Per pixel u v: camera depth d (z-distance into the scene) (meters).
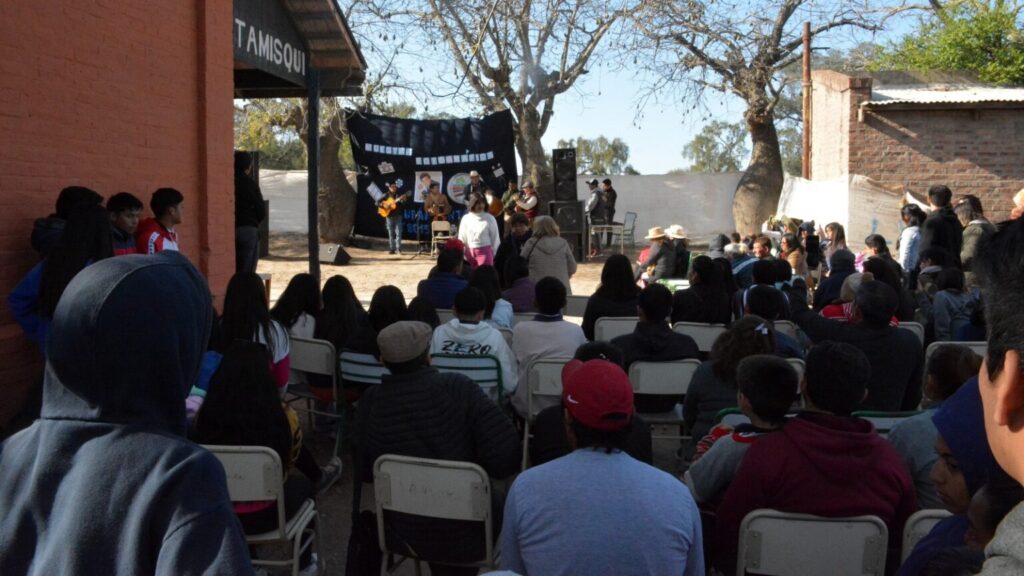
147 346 1.38
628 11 20.00
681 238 10.66
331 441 6.02
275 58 8.72
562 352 5.33
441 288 7.20
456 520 3.32
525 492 2.32
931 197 8.56
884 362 4.68
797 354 5.21
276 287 15.79
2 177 4.86
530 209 18.84
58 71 5.27
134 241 5.54
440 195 20.70
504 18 19.81
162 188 5.89
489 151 21.45
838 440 2.88
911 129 17.22
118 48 5.85
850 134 17.44
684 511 2.29
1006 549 0.87
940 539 1.86
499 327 6.12
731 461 3.21
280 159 33.03
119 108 5.88
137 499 1.32
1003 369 0.90
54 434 1.38
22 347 5.02
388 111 22.83
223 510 1.35
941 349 3.55
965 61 19.47
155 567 1.32
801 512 2.88
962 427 1.59
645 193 23.56
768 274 6.90
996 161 17.06
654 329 5.15
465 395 3.53
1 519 1.38
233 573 1.31
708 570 3.45
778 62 21.45
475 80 21.12
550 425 3.60
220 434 3.48
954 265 7.86
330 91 10.30
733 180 23.34
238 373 3.51
